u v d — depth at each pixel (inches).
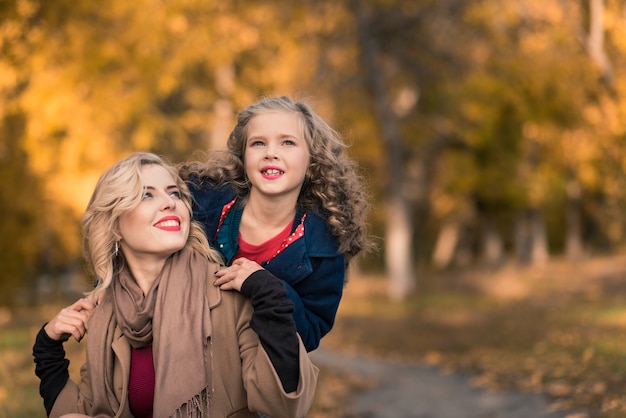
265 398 110.9
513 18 701.3
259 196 126.4
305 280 126.3
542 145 886.4
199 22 698.8
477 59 872.3
